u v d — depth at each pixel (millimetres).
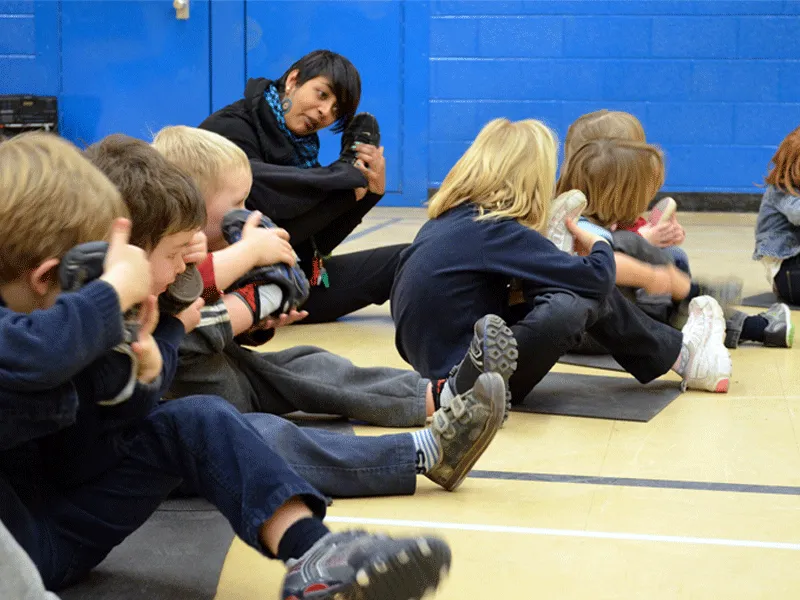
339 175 2727
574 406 2045
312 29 6125
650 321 2139
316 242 2873
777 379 2301
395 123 6230
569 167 2398
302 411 1876
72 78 6156
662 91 6039
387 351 2547
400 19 6117
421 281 2012
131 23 6098
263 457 1104
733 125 6023
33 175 1002
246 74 6145
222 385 1708
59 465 1131
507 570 1288
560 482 1618
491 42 6098
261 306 1704
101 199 1040
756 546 1377
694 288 2570
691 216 5879
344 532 1040
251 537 1083
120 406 1097
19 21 6109
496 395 1495
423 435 1551
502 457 1738
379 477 1527
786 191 3133
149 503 1165
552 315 1914
